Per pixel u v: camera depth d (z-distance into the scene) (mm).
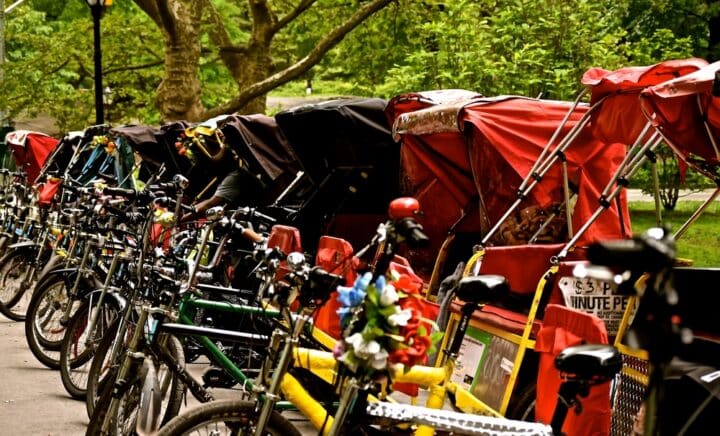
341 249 6930
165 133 12320
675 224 14797
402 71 14281
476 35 14000
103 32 23781
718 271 4934
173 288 6031
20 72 23891
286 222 9383
